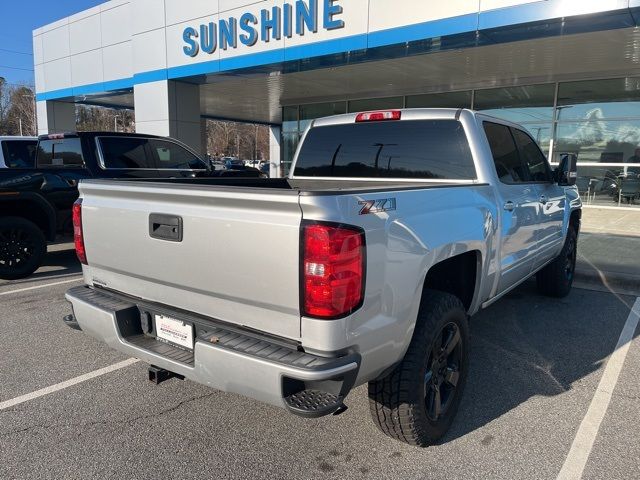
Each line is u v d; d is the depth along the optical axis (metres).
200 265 2.66
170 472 2.84
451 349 3.20
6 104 88.38
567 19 8.99
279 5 12.18
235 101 20.42
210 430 3.28
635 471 2.84
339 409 2.47
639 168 13.88
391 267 2.55
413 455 3.01
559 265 5.98
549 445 3.11
